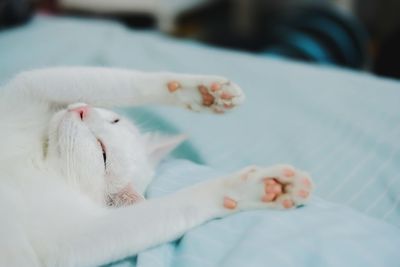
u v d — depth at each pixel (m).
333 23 0.95
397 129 0.53
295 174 0.39
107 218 0.39
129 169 0.47
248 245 0.35
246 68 0.67
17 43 0.70
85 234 0.38
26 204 0.40
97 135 0.46
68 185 0.44
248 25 1.33
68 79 0.48
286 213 0.38
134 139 0.50
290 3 1.35
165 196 0.41
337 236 0.36
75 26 0.81
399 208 0.44
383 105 0.57
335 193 0.46
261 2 1.38
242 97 0.44
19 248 0.36
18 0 0.77
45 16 0.91
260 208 0.39
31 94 0.48
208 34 1.27
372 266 0.34
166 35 1.17
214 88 0.43
